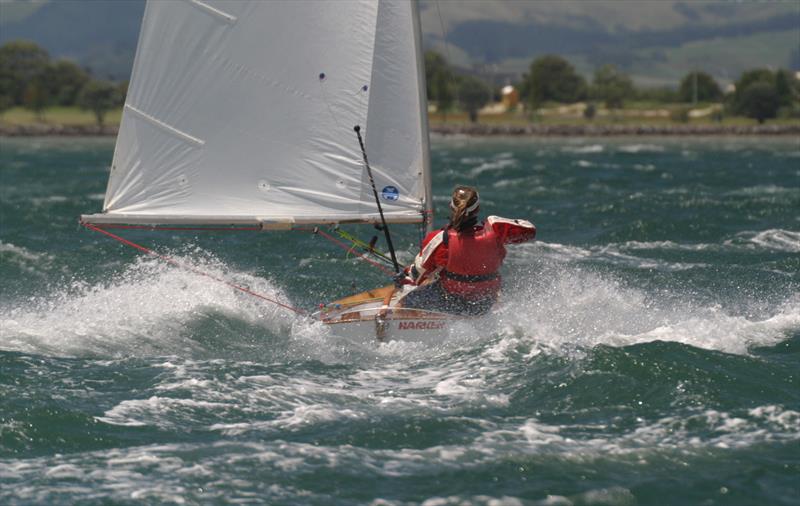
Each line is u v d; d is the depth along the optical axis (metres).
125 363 37.41
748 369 34.81
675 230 77.19
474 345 38.53
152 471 27.00
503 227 38.66
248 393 33.56
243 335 42.50
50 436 29.39
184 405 32.25
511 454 28.02
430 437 29.47
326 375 36.00
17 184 131.12
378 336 39.56
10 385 33.91
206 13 40.66
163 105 41.25
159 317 44.75
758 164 181.88
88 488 25.94
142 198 41.81
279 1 40.62
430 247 38.34
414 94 40.81
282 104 41.28
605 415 31.06
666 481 26.27
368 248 42.00
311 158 41.56
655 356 35.50
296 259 63.62
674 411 31.09
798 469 26.72
